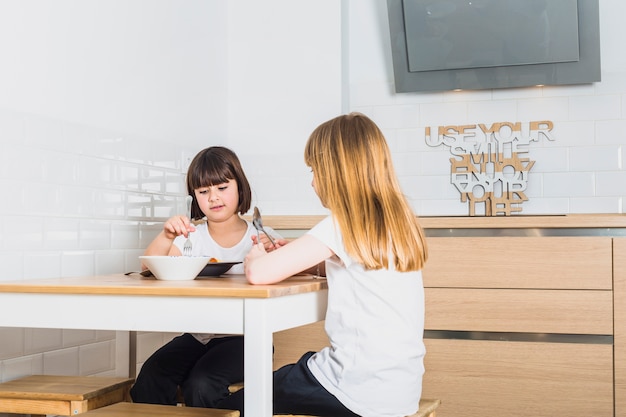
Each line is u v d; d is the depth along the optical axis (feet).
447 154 12.19
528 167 11.78
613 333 9.67
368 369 5.54
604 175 11.57
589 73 11.30
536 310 9.91
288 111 12.26
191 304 5.15
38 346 8.00
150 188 10.11
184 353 7.66
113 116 9.27
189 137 11.20
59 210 8.25
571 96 11.71
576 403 9.76
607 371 9.67
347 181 5.84
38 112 7.95
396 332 5.64
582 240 9.78
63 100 8.34
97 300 5.37
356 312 5.68
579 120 11.68
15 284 5.60
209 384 6.93
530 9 11.09
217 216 7.75
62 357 8.38
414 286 5.88
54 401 6.42
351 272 5.75
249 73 12.48
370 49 12.66
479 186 12.11
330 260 5.90
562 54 11.24
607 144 11.57
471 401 10.09
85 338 8.79
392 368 5.56
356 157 5.89
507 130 11.94
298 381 5.71
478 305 10.09
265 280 5.58
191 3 11.28
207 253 7.89
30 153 7.82
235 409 6.15
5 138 7.48
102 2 9.05
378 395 5.53
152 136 10.16
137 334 9.91
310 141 6.25
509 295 10.00
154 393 7.48
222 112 12.34
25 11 7.77
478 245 10.11
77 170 8.56
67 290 5.39
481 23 11.32
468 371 10.11
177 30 10.85
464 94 12.16
